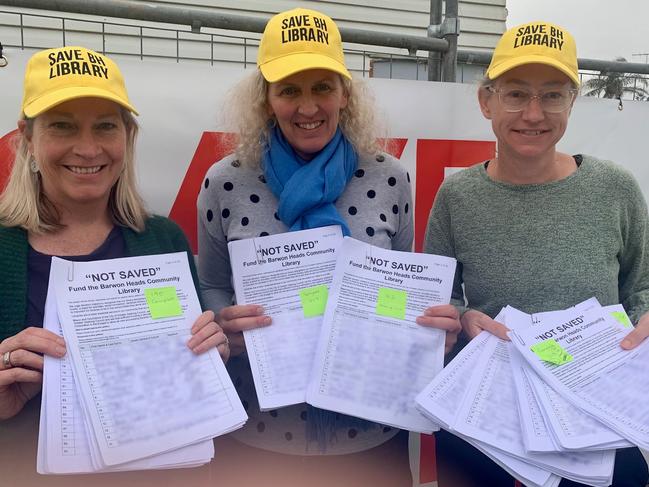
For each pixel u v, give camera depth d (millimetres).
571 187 1020
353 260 958
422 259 965
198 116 1286
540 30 991
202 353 851
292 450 995
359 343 921
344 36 1335
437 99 1430
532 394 827
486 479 1074
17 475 837
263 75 966
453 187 1116
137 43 1707
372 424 1012
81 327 810
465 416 818
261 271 967
